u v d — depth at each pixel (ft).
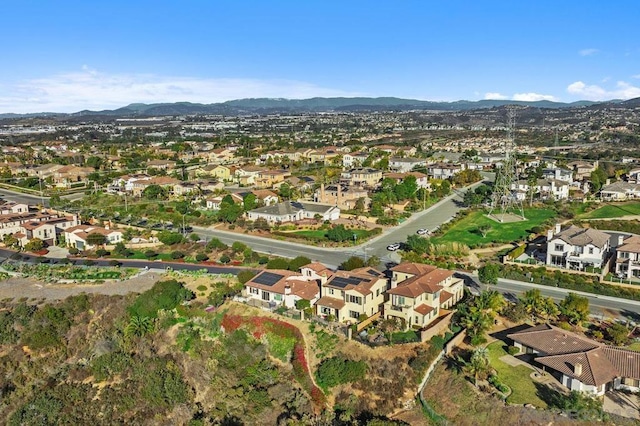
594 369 177.27
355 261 287.28
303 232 388.98
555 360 186.29
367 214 433.89
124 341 245.65
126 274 305.73
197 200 500.33
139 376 226.17
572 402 167.84
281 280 261.65
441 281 241.55
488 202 480.64
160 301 259.60
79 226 386.93
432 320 230.07
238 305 253.03
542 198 482.69
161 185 542.57
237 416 199.11
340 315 233.76
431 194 511.81
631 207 449.06
